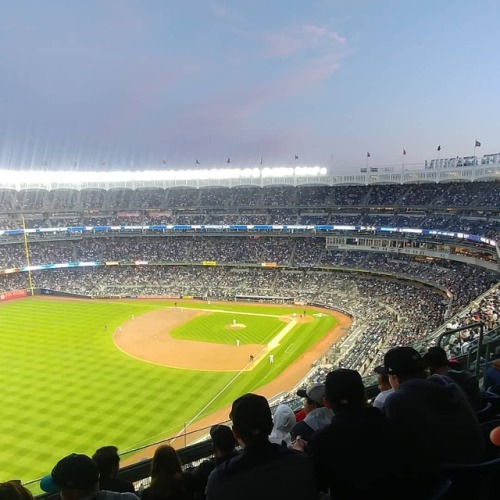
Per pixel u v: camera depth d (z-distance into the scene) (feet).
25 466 114.01
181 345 213.87
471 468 17.17
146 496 22.97
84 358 193.88
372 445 16.48
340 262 312.91
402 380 22.04
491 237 223.30
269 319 258.98
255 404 17.13
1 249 348.18
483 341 44.98
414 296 252.62
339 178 331.16
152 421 137.28
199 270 344.28
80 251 360.69
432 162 293.84
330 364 167.22
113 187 369.91
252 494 15.62
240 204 365.20
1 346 209.46
